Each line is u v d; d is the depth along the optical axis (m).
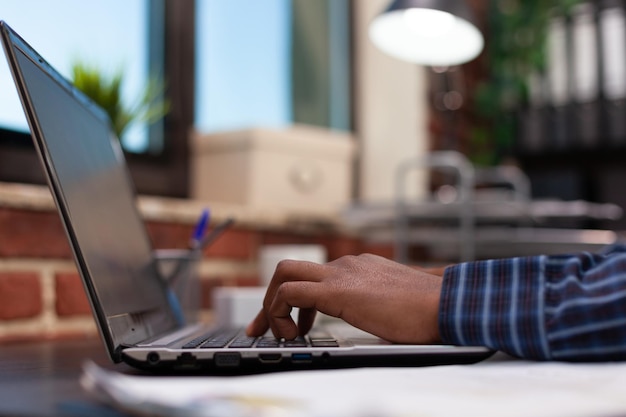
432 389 0.35
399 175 1.80
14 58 0.54
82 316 1.19
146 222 1.32
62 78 0.72
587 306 0.49
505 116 2.93
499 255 1.89
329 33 2.14
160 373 0.51
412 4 1.47
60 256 1.15
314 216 1.73
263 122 1.93
